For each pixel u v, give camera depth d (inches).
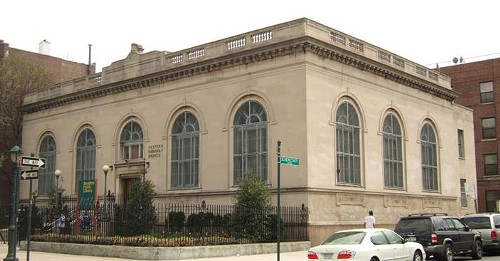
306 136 1232.2
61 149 1863.9
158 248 922.1
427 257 951.0
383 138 1492.4
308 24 1282.0
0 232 1441.9
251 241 1080.8
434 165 1713.8
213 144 1417.3
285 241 1144.2
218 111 1417.3
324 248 719.7
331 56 1328.7
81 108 1811.0
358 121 1408.7
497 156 2361.0
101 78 1754.4
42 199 1876.2
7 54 2213.3
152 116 1582.2
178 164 1501.0
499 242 1067.3
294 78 1272.1
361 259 701.9
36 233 1293.1
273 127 1296.8
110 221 1136.8
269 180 1286.9
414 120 1631.4
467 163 1925.4
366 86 1441.9
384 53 1535.4
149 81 1584.6
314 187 1227.9
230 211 1315.2
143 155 1592.0
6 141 2095.2
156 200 1517.0
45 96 1958.7
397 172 1533.0
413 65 1653.5
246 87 1363.2
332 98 1322.6
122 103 1674.5
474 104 2440.9
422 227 909.2
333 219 1269.7
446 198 1732.3
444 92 1779.0
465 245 962.1
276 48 1298.0
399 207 1504.7
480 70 2445.9
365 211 1373.0
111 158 1678.2
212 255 968.3
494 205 2340.1
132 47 1672.0
